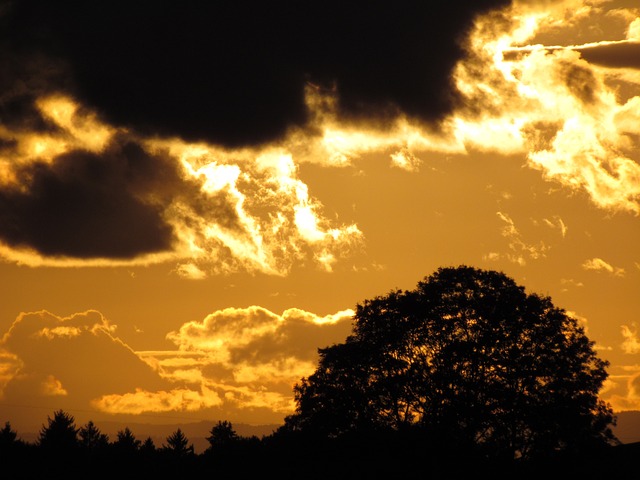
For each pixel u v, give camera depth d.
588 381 128.75
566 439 123.69
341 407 130.25
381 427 128.25
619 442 126.75
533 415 123.69
